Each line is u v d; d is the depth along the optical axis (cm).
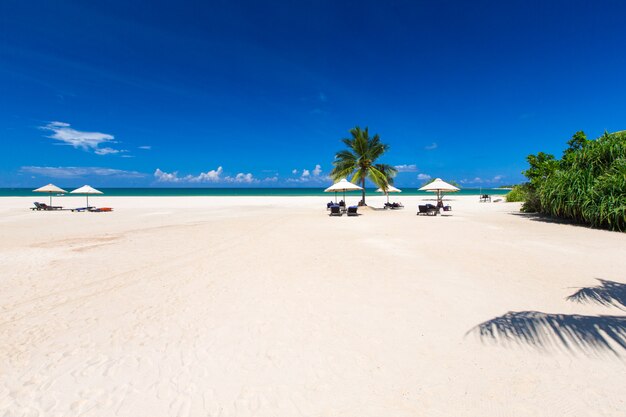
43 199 4309
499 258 810
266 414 279
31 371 348
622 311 461
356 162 2547
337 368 344
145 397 304
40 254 923
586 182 1322
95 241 1130
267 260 832
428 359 356
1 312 510
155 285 639
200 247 1013
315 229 1398
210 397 303
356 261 802
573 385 305
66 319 482
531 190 1977
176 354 379
